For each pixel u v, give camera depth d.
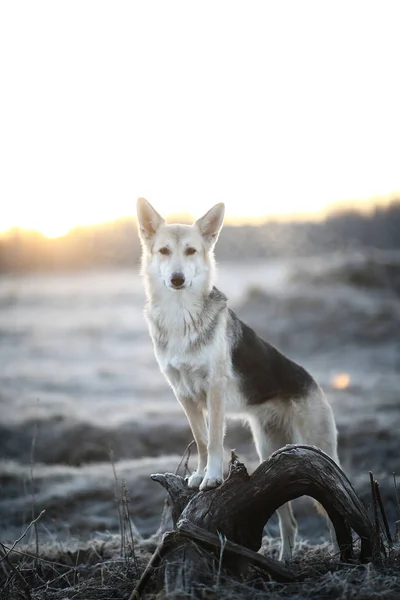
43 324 42.03
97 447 14.65
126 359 29.77
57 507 10.48
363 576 5.48
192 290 7.05
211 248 7.50
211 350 6.91
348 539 6.19
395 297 34.19
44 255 84.50
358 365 25.45
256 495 5.98
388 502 10.40
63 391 22.27
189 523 5.71
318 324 30.06
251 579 5.62
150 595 5.41
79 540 8.35
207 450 7.03
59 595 6.15
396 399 18.80
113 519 10.02
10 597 6.04
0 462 12.92
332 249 62.84
